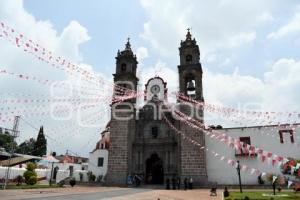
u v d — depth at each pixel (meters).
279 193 25.88
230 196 22.39
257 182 37.47
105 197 21.20
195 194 27.14
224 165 39.47
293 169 21.39
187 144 41.06
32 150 65.38
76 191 27.25
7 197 18.56
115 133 44.56
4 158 36.25
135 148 44.38
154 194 25.83
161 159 43.31
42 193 23.19
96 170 47.47
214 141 40.91
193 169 39.69
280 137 38.22
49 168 50.66
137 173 42.88
